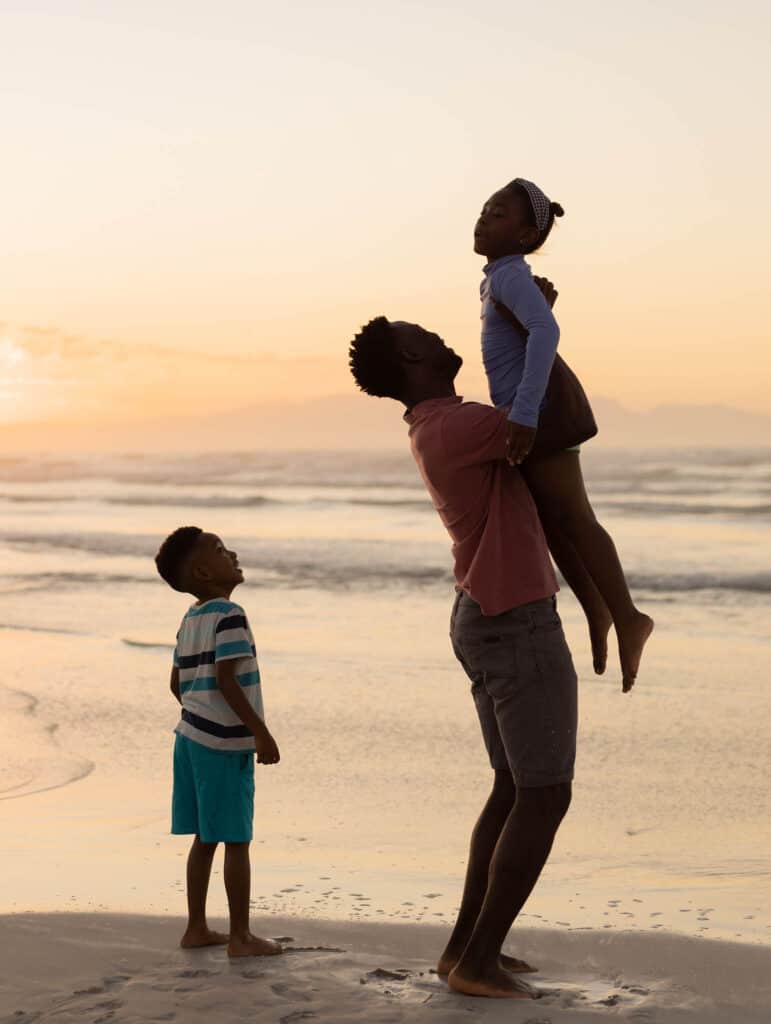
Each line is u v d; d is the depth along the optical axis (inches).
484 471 141.3
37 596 709.9
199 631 167.8
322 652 489.1
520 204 140.4
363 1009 132.7
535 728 139.9
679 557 943.0
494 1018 129.5
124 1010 133.0
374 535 1177.4
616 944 164.1
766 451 3400.6
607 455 3201.3
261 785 288.0
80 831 245.6
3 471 3245.6
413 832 245.1
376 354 149.9
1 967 151.3
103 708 382.3
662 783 288.7
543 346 132.6
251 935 158.9
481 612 142.6
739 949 160.1
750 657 478.6
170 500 1844.2
